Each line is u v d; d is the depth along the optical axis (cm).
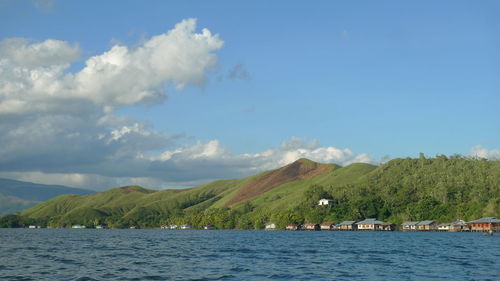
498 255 9488
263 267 7231
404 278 5988
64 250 11381
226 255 9694
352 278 5984
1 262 7988
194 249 11756
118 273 6419
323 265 7562
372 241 16412
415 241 16300
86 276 6044
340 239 18412
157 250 11388
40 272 6494
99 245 13988
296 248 12094
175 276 6119
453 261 8194
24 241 16825
